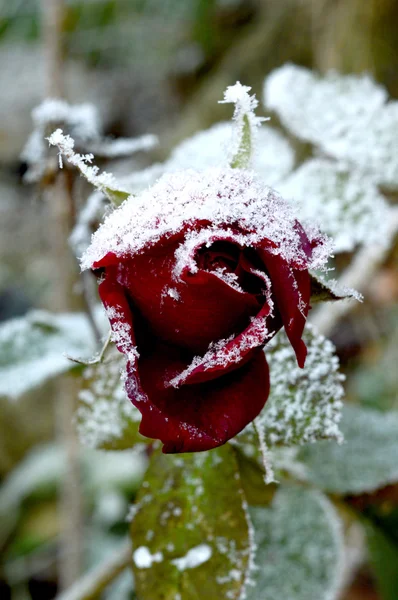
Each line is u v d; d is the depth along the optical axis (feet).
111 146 1.34
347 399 2.69
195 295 0.91
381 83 2.97
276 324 0.93
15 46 4.28
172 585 1.09
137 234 0.90
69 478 2.01
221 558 1.09
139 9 3.74
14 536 2.85
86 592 1.33
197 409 0.92
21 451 3.27
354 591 2.41
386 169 1.35
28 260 4.50
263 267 0.93
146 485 1.12
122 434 1.15
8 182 5.09
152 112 4.83
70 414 1.92
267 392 0.94
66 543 2.04
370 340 2.92
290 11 3.59
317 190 1.30
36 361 1.29
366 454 1.29
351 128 1.37
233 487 1.11
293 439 1.08
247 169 0.99
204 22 3.96
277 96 1.39
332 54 3.11
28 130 5.17
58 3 1.75
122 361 1.07
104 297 0.92
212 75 4.03
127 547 1.33
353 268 1.55
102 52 4.16
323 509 1.33
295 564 1.30
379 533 1.37
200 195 0.91
